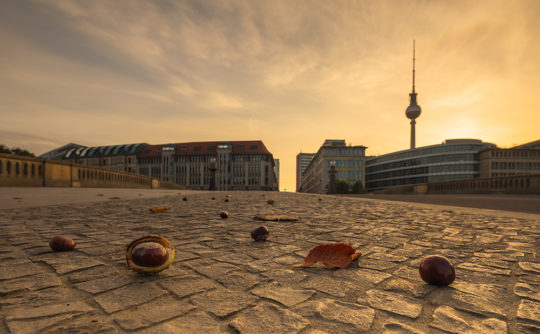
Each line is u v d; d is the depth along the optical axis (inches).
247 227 196.4
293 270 98.5
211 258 113.7
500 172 3705.7
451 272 83.2
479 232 182.7
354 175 4264.3
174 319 62.1
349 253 104.7
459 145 3978.8
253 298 74.1
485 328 59.3
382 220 240.4
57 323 59.6
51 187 863.1
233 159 4527.6
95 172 1088.2
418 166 4311.0
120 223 214.5
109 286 81.7
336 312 66.3
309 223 218.7
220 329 57.9
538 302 73.0
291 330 57.7
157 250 90.0
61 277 89.5
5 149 2219.5
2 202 393.4
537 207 385.7
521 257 120.1
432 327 59.6
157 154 4761.3
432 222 229.5
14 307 67.5
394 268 102.6
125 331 56.7
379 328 58.9
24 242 144.7
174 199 526.0
